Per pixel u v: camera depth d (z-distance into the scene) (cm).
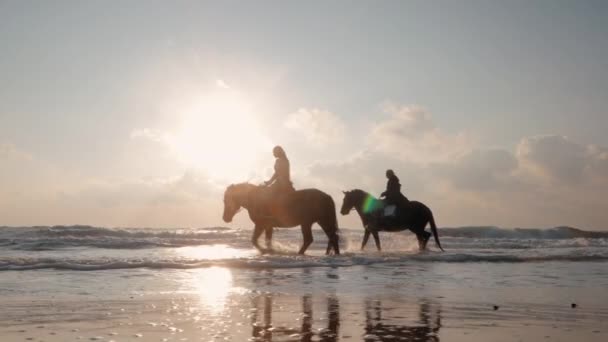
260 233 1888
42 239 2548
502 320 722
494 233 4116
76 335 609
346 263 1580
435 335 623
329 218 1842
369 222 2103
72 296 917
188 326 662
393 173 2133
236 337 602
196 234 3419
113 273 1286
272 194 1833
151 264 1420
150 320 701
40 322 684
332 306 828
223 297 918
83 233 3275
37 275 1230
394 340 595
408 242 2930
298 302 867
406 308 812
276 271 1380
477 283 1164
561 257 1900
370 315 750
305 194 1836
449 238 3531
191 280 1162
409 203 2103
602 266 1673
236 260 1513
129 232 3344
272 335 615
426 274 1340
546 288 1088
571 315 769
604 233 4400
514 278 1280
